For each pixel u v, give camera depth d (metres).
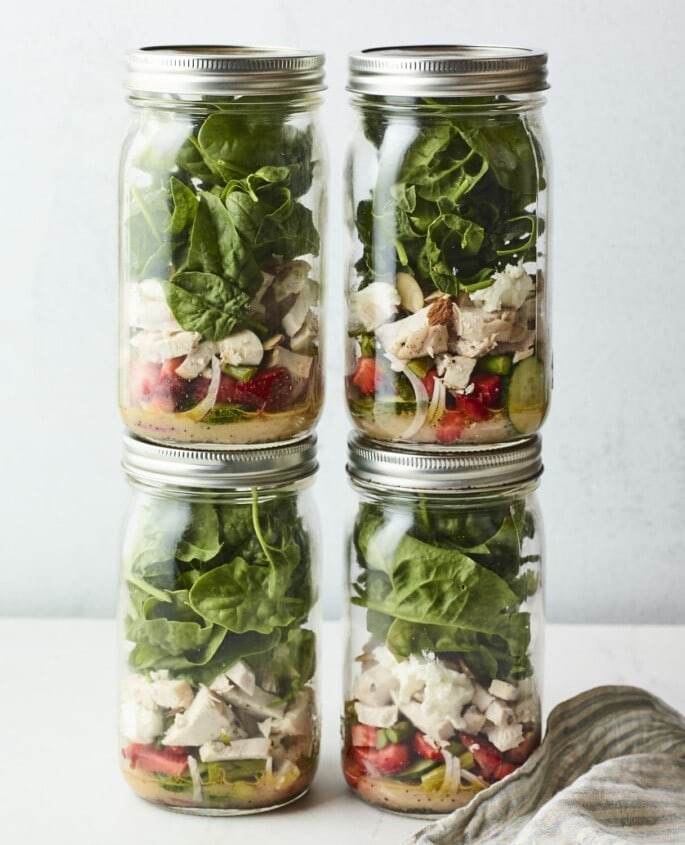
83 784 1.14
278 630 1.08
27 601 1.42
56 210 1.36
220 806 1.09
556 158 1.33
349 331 1.09
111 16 1.33
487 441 1.07
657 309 1.35
